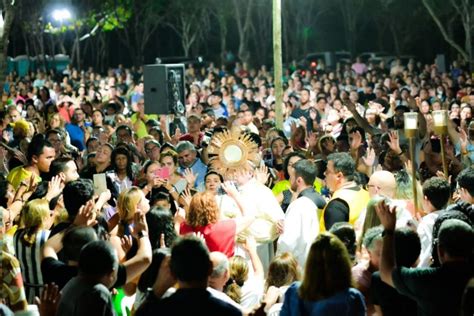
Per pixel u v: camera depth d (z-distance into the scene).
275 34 19.48
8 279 8.02
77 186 8.53
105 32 60.03
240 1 51.94
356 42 62.78
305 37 56.06
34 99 28.84
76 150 17.28
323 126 20.25
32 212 8.76
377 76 36.25
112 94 29.89
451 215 8.55
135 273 7.63
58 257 8.40
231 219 9.91
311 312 6.75
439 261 8.05
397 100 26.09
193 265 6.38
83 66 59.16
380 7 55.38
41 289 8.71
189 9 54.78
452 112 20.38
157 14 56.38
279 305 7.93
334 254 6.72
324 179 12.93
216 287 7.86
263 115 22.58
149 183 12.71
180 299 6.38
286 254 8.61
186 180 12.86
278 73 19.64
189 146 14.12
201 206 9.62
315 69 42.94
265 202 10.70
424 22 56.22
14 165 14.25
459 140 14.97
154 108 18.72
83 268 6.98
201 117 19.77
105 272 6.99
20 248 8.75
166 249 8.10
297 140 16.20
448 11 47.00
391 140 13.45
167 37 62.47
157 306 6.41
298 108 22.52
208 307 6.35
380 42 58.69
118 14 50.94
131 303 8.69
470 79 32.44
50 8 50.78
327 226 10.06
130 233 8.94
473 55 38.44
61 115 22.12
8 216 9.85
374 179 10.09
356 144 14.30
